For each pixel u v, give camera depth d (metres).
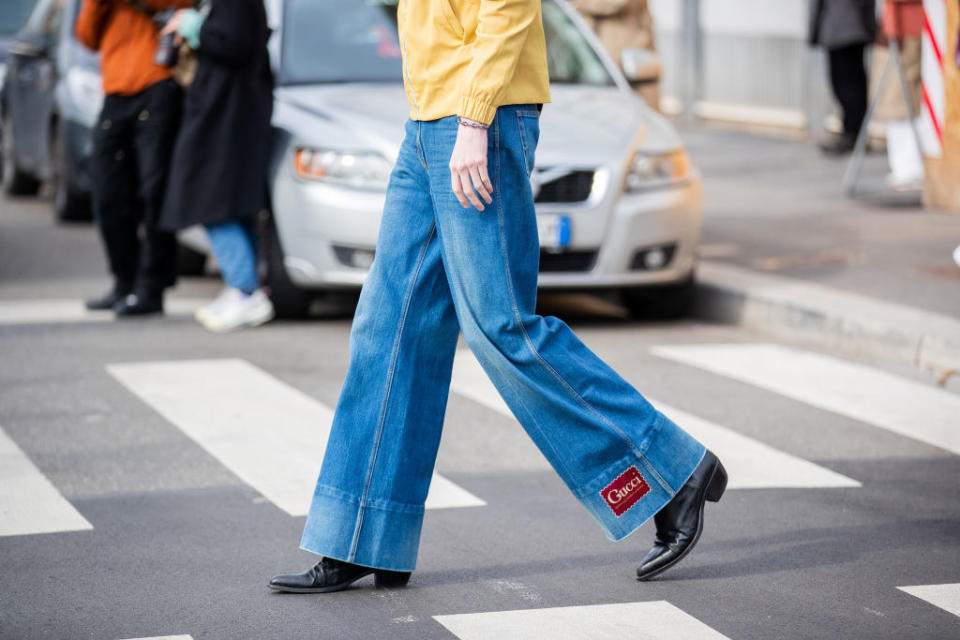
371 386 5.95
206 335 11.66
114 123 12.05
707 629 5.63
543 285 11.62
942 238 14.88
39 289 13.71
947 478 7.95
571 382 5.80
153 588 6.13
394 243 5.91
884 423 9.16
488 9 5.52
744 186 18.66
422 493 6.05
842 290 12.37
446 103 5.68
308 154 11.66
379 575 6.11
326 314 12.66
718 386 10.13
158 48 11.70
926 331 10.76
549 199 11.56
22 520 7.07
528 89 5.72
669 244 11.98
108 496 7.48
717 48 26.80
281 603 5.94
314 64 12.83
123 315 12.40
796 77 24.64
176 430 8.78
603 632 5.60
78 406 9.38
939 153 14.88
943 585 6.18
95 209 12.41
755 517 7.17
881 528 7.01
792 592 6.08
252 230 12.08
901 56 16.97
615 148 11.77
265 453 8.29
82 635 5.59
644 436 5.89
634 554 6.58
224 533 6.89
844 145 21.12
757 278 12.92
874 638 5.55
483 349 5.80
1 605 5.92
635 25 15.99
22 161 20.02
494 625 5.68
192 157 11.58
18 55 19.97
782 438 8.77
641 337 11.92
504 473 7.96
